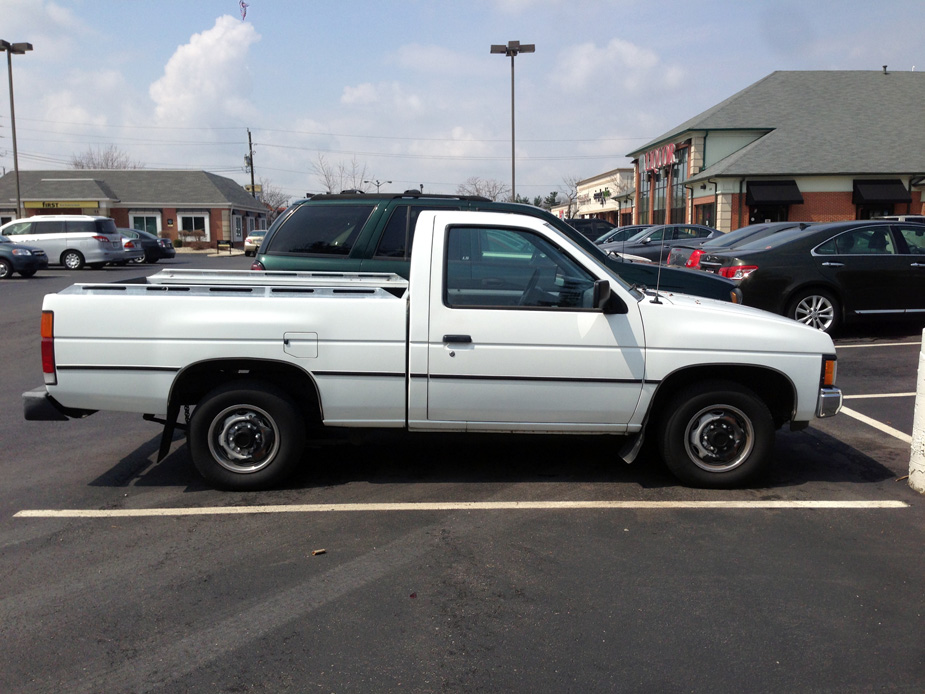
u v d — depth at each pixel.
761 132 34.88
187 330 4.89
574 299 4.97
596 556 4.16
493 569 4.00
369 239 7.46
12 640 3.33
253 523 4.62
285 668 3.12
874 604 3.63
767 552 4.21
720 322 4.99
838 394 5.09
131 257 28.50
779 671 3.10
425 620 3.49
